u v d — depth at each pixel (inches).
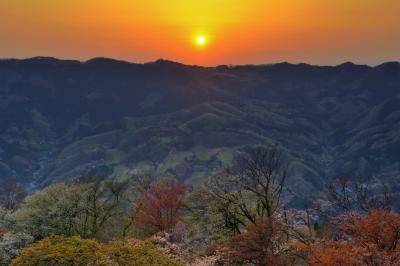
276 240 1641.2
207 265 1699.1
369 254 1170.6
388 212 1305.4
